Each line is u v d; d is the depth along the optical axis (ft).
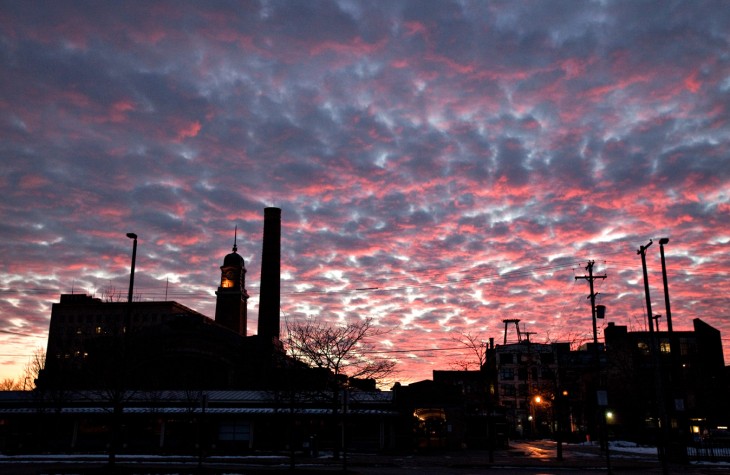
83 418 170.81
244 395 177.58
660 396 105.29
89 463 114.11
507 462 128.47
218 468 98.37
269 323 332.60
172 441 169.58
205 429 170.60
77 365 182.91
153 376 184.24
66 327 478.18
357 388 195.00
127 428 170.09
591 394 283.18
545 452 176.14
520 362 383.86
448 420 182.50
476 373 272.92
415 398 184.14
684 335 258.37
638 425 248.11
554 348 389.80
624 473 104.22
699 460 136.46
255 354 199.21
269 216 352.49
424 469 108.47
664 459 95.91
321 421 176.35
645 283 112.06
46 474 84.74
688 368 253.03
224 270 463.83
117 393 93.45
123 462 119.75
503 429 202.49
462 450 179.52
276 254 346.13
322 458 137.69
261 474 87.66
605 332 298.76
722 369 257.96
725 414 248.11
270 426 172.76
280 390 155.33
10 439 168.45
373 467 112.16
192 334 197.47
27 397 175.94
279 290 341.62
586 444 241.96
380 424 175.32
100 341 163.02
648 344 258.37
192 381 180.75
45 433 170.09
